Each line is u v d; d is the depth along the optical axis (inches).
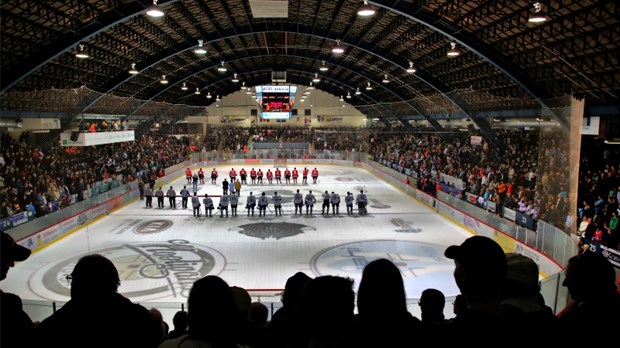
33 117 985.5
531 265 105.7
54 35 919.7
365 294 85.7
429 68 1440.7
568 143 660.7
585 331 95.0
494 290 93.8
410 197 1421.0
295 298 184.9
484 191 1028.5
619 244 640.4
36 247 828.6
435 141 1578.5
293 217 1128.2
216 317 92.7
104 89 1411.2
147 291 645.3
